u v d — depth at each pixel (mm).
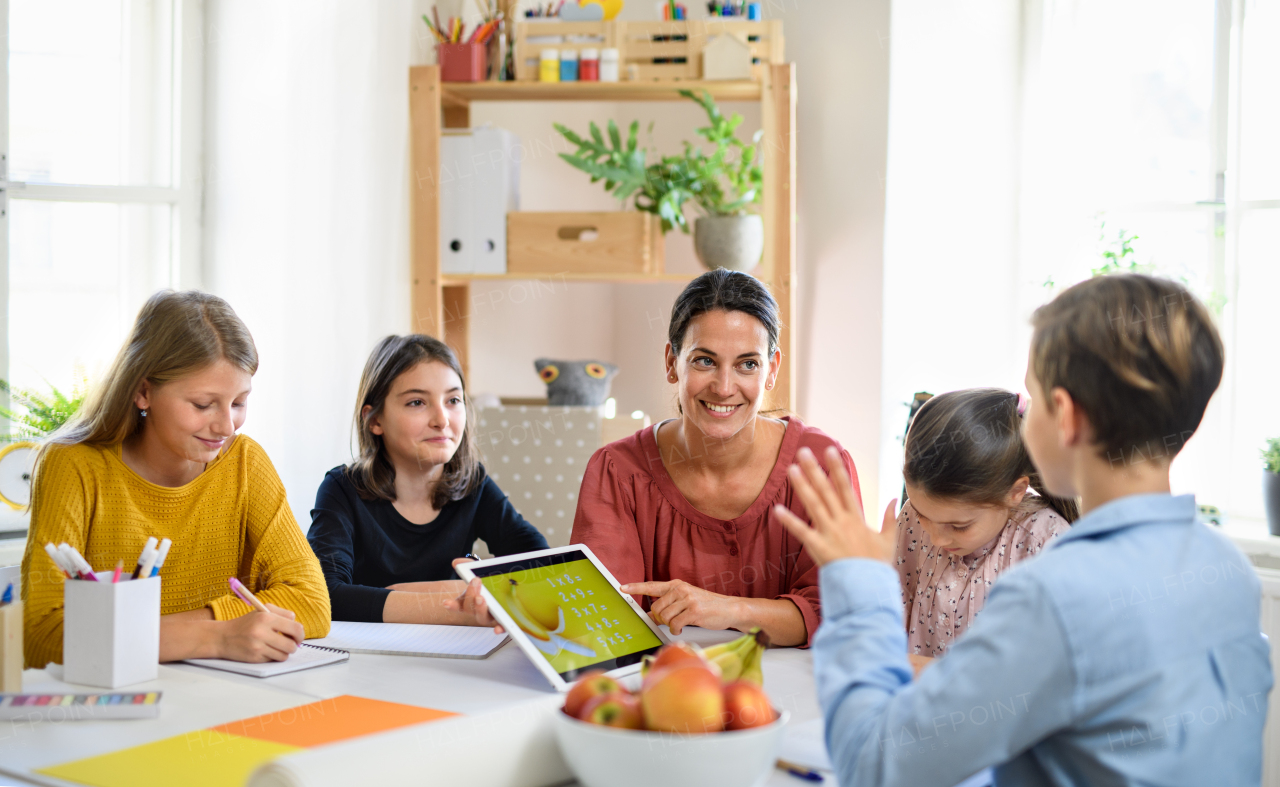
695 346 1368
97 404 1359
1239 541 2260
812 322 2771
